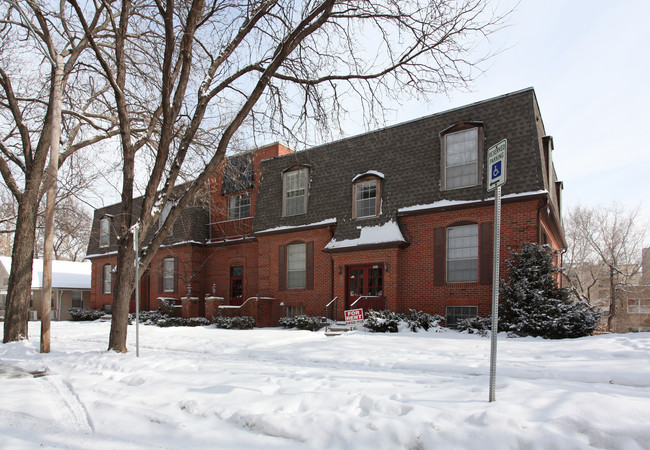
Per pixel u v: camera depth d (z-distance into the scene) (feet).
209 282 81.20
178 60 37.06
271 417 15.76
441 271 50.57
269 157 75.61
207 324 68.18
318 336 46.42
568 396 15.52
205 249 82.53
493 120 49.83
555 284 43.70
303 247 64.95
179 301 81.56
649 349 29.12
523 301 42.52
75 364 29.78
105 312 97.66
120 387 22.30
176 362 27.84
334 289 57.67
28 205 46.01
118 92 36.73
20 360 33.40
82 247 166.30
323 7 32.96
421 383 21.27
